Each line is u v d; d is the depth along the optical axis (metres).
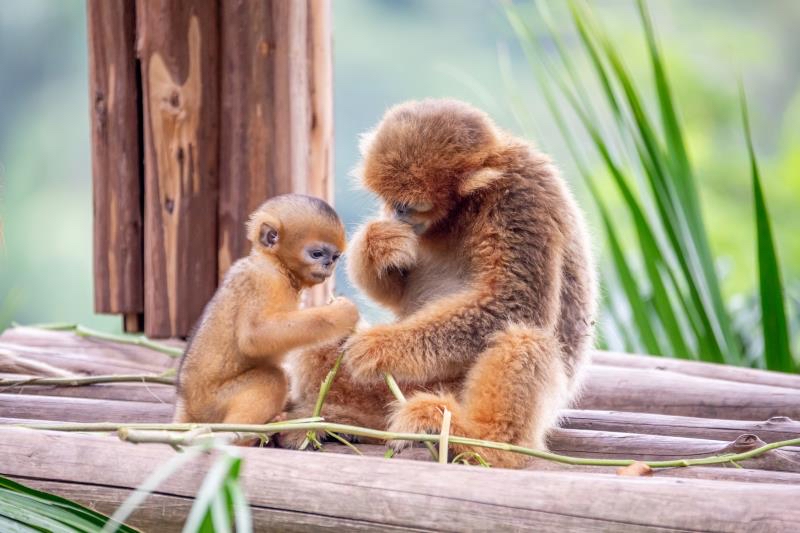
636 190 12.18
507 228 8.03
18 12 30.70
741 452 7.10
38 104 30.48
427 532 5.70
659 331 12.59
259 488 5.94
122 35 10.80
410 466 5.88
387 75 30.77
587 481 5.64
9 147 29.73
